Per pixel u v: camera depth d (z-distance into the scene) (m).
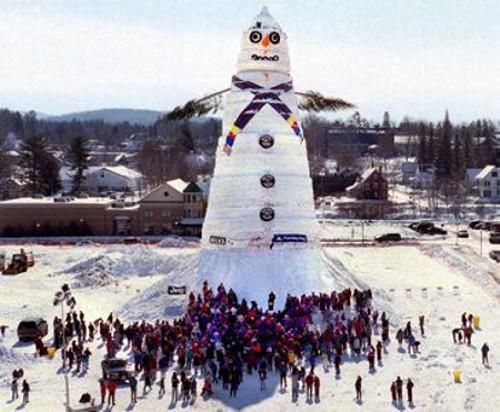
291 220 52.25
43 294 60.25
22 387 37.09
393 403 35.38
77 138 148.38
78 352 40.62
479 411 34.53
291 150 53.53
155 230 102.94
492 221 111.31
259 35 53.97
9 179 148.88
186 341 42.78
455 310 55.53
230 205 52.62
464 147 195.50
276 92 53.84
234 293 48.19
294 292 50.22
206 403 35.22
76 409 33.47
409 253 82.31
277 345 40.56
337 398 35.97
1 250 84.00
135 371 39.59
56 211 100.75
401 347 44.66
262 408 34.62
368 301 49.75
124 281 67.75
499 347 45.09
